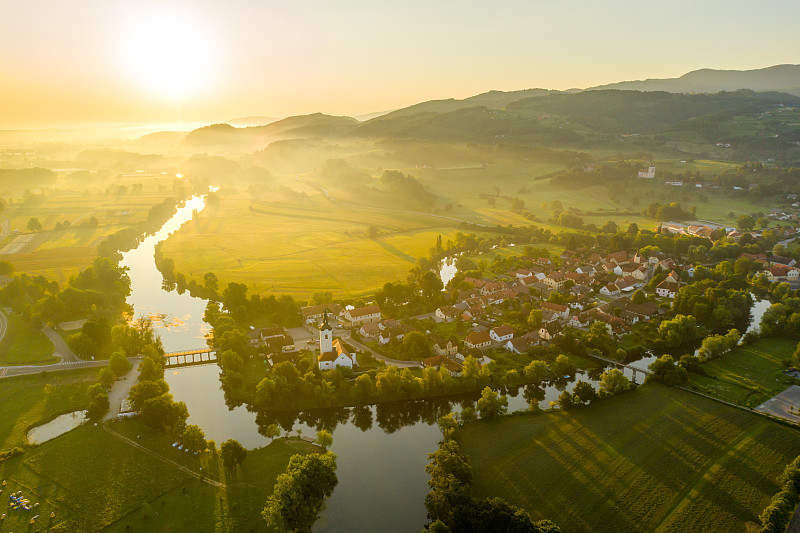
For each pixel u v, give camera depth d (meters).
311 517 131.62
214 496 139.88
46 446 158.88
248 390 196.25
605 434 167.38
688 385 198.50
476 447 161.50
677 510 134.25
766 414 177.12
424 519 136.62
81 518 131.00
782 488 139.50
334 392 191.25
